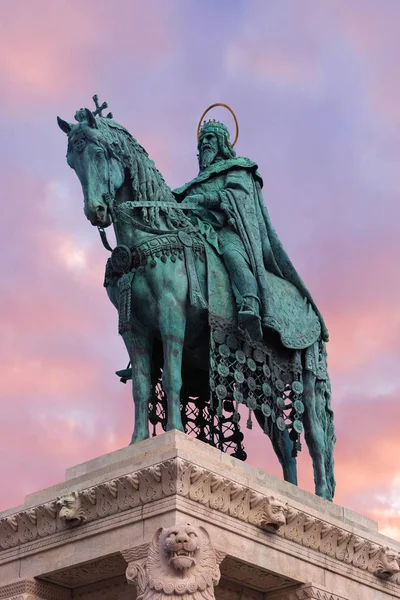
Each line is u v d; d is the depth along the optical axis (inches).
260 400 591.2
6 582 533.6
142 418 555.2
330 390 634.8
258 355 589.3
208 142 654.5
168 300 557.0
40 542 530.6
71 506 513.0
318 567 545.0
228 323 576.7
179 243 571.8
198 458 502.9
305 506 547.2
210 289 575.8
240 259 587.2
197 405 622.5
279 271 631.2
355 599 556.7
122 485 500.1
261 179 638.5
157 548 479.5
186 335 579.2
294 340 604.4
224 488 502.3
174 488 486.3
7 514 548.1
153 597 469.7
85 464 538.0
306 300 633.6
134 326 568.4
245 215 607.2
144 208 571.5
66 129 575.2
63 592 541.0
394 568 573.9
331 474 621.6
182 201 622.8
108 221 558.9
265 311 585.6
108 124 574.2
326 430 625.0
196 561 475.5
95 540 507.5
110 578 530.6
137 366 565.9
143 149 590.6
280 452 616.4
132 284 565.9
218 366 564.7
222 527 501.0
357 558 564.4
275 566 521.3
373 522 599.5
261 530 519.5
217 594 534.3
